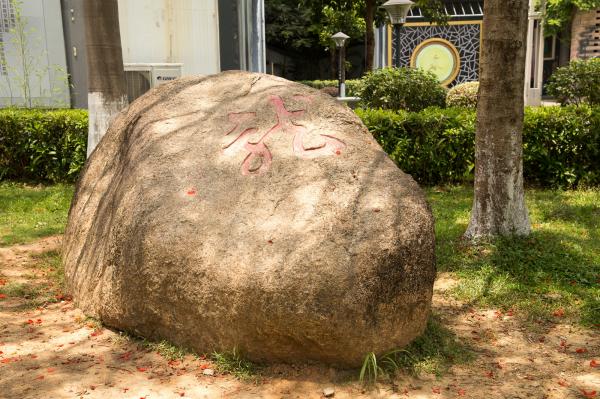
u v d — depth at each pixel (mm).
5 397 3631
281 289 3629
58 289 5547
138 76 12164
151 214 4195
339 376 3795
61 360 4113
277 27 28688
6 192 9664
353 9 18266
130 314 4285
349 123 4855
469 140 9453
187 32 12438
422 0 17281
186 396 3625
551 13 23062
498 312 4977
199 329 4016
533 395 3699
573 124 9047
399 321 3869
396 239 3854
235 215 4102
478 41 23125
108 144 5688
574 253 6059
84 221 5332
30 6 12016
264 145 4605
